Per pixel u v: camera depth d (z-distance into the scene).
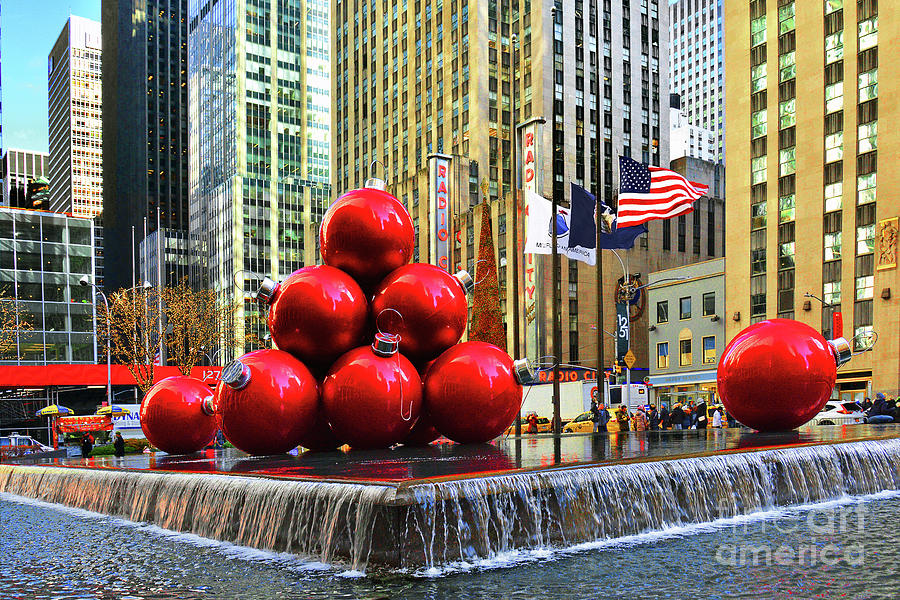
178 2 169.62
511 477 8.43
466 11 79.81
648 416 31.77
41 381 50.84
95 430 41.75
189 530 10.22
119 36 164.88
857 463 12.44
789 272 50.44
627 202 25.36
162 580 7.66
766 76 53.00
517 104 78.38
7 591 7.39
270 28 124.62
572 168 74.31
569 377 48.94
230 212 112.19
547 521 8.56
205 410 14.80
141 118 162.75
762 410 14.17
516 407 12.89
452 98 81.50
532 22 76.12
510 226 70.06
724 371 14.55
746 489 10.67
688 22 179.88
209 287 117.69
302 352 12.23
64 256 64.69
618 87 78.25
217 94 126.81
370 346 12.19
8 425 53.81
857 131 47.34
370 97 96.50
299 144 125.06
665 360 57.22
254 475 9.44
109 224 165.38
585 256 27.52
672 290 57.09
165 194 163.38
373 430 11.91
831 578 7.13
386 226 12.33
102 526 10.98
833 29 49.09
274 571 7.86
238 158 118.50
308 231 111.38
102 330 64.06
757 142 53.22
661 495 9.65
